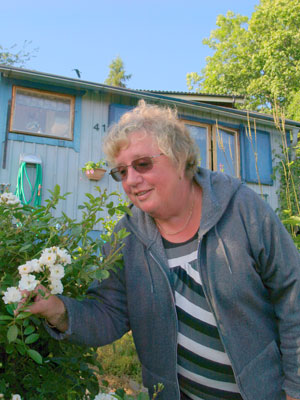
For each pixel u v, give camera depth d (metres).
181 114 8.88
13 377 1.29
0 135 6.90
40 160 7.01
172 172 1.43
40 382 1.32
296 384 1.32
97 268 1.31
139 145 1.40
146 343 1.51
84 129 7.75
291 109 13.45
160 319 1.47
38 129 7.36
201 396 1.53
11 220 1.46
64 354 1.43
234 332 1.36
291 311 1.36
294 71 19.12
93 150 7.77
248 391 1.33
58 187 1.52
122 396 1.30
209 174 1.55
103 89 7.61
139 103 1.59
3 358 1.32
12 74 6.94
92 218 1.48
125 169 1.45
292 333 1.35
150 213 1.47
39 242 1.40
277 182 9.77
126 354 3.39
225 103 11.88
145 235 1.53
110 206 1.49
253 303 1.38
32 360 1.38
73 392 1.27
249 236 1.39
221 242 1.39
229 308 1.37
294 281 1.36
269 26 22.53
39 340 1.40
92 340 1.38
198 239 1.44
